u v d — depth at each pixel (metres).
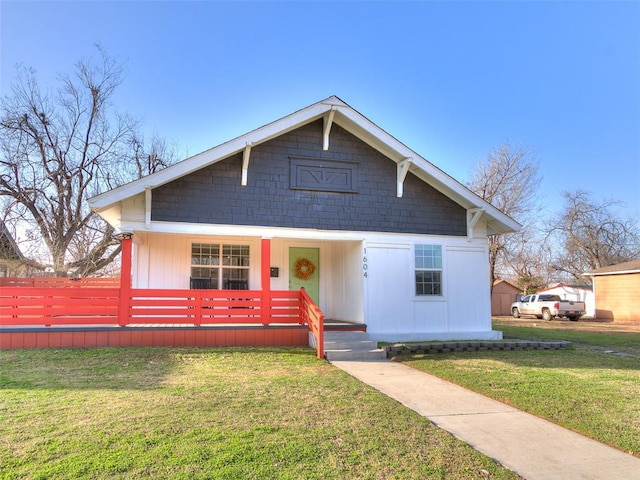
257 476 3.83
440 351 11.06
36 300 10.23
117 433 4.70
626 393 7.19
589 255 42.19
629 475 4.14
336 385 7.31
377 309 12.49
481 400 6.75
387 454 4.44
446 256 13.30
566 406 6.37
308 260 14.62
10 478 3.63
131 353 9.52
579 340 14.79
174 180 11.33
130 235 10.93
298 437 4.79
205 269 13.41
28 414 5.30
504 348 11.73
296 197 12.17
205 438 4.63
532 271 44.00
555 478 4.05
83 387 6.70
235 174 11.75
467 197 13.04
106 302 10.58
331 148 12.60
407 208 13.09
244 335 11.07
